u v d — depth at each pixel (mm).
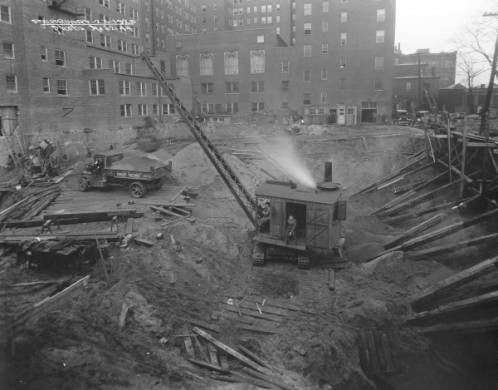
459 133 28172
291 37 79562
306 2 59875
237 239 20500
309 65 61688
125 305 13625
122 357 11539
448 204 23750
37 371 10203
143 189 23484
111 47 55656
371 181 33375
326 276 18141
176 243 18016
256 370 12125
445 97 75000
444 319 15867
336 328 14500
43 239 16406
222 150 37344
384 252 20531
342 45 59656
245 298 16219
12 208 21578
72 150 37750
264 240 18766
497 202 21547
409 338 15117
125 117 49719
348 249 21406
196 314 14641
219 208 23938
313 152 38562
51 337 11609
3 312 12523
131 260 16453
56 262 15750
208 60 67000
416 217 25141
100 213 20062
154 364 11500
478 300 15016
